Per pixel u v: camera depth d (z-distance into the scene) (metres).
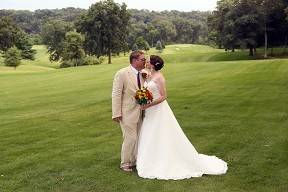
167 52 124.12
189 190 6.52
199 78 24.23
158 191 6.52
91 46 99.44
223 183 6.80
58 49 115.94
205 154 8.41
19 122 12.73
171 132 7.42
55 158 8.46
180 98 16.39
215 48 130.38
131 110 7.48
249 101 14.96
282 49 85.19
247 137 9.70
